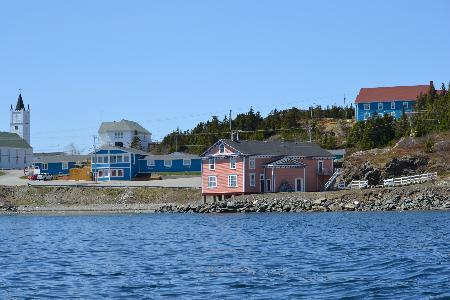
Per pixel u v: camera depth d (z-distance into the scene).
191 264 44.66
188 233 69.94
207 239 62.50
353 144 144.75
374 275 38.00
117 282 37.72
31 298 33.50
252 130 176.38
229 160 113.81
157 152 181.50
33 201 130.38
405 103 168.25
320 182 118.25
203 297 32.94
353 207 98.31
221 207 105.00
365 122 147.38
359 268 40.72
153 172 154.62
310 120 178.00
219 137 173.38
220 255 49.44
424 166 113.50
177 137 182.25
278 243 56.69
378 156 119.12
